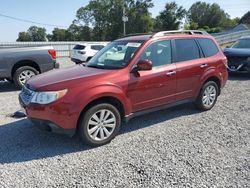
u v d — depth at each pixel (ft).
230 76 37.96
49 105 14.64
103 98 15.98
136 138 16.83
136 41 18.45
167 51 18.92
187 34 20.66
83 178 12.60
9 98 26.73
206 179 12.36
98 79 15.70
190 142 16.14
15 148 15.61
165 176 12.64
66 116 14.76
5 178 12.67
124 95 16.43
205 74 20.90
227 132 17.58
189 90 20.15
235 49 38.40
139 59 17.33
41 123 15.12
